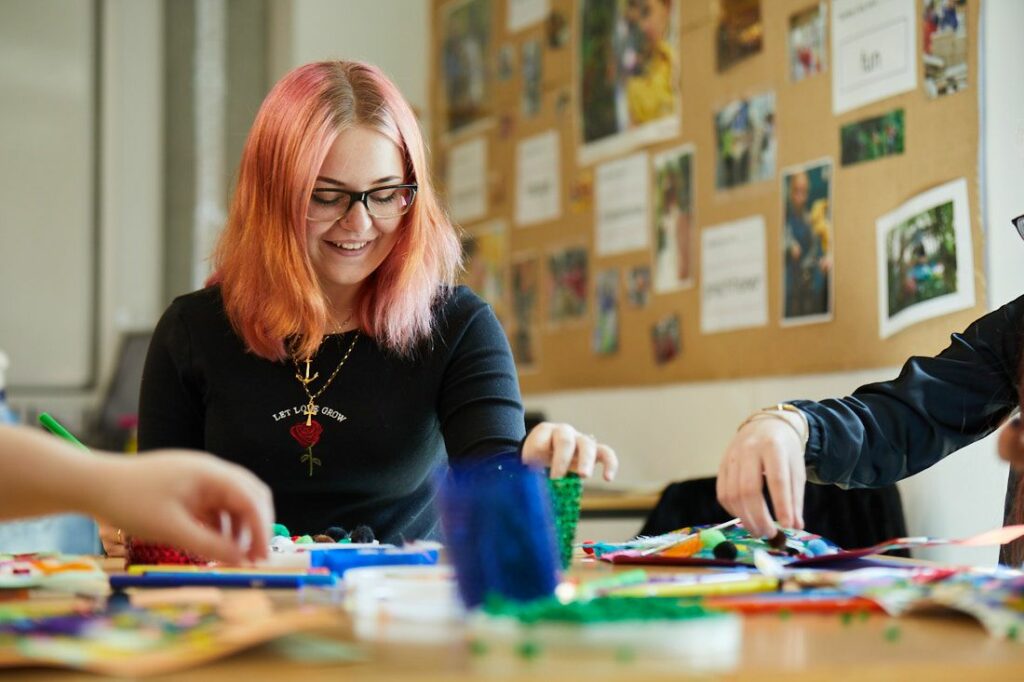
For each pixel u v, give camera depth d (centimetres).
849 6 260
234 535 94
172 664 61
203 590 97
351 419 170
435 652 67
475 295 179
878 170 253
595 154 357
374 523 173
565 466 117
